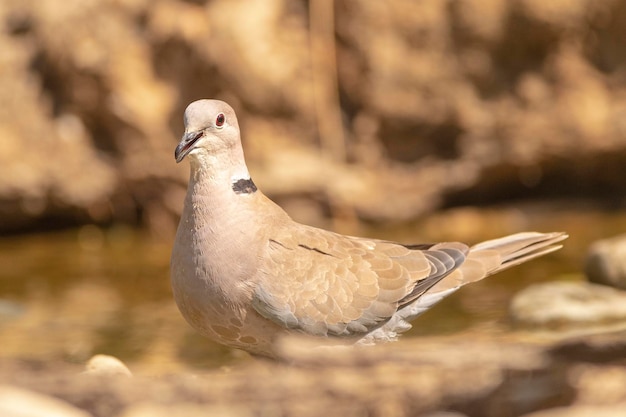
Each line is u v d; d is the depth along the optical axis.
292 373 6.17
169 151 15.54
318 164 15.60
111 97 15.44
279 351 8.02
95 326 11.05
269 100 15.52
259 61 15.41
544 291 10.32
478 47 15.52
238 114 15.51
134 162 15.55
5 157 15.55
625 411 5.18
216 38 15.34
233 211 7.93
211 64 15.32
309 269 8.07
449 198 15.99
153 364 9.45
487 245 9.09
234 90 15.41
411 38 15.57
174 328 10.95
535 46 15.54
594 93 15.51
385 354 6.16
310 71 15.62
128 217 15.92
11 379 6.16
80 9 15.55
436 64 15.58
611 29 15.48
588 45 15.52
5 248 15.35
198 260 7.82
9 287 12.98
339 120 15.78
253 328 7.99
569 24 15.34
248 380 6.12
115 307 11.91
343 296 8.16
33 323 11.22
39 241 15.70
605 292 10.34
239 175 8.09
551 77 15.57
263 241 7.97
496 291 11.70
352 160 15.81
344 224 15.58
